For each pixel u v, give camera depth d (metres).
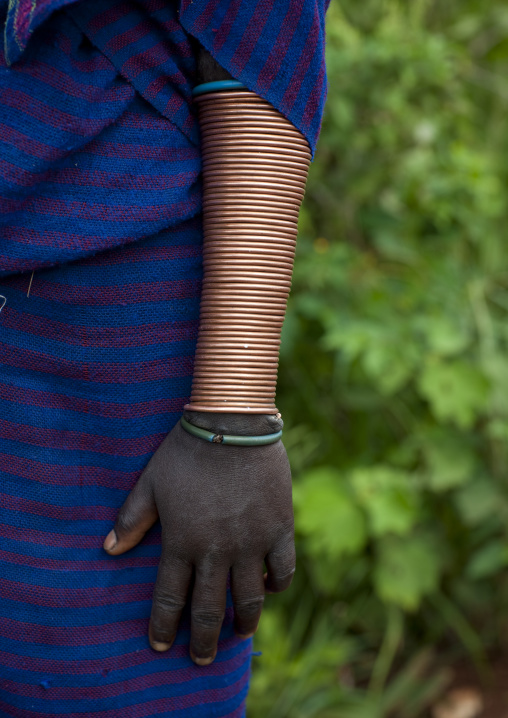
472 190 2.17
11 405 0.94
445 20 2.46
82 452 0.97
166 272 0.94
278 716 1.92
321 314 2.10
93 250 0.89
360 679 2.18
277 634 2.02
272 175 0.90
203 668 1.02
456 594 2.25
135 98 0.90
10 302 0.92
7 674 0.98
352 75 2.09
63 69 0.85
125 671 0.99
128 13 0.87
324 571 2.11
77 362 0.94
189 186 0.93
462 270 2.35
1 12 0.86
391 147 2.18
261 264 0.90
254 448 0.89
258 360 0.90
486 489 2.17
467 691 2.15
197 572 0.91
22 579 0.96
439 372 2.07
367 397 2.21
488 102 2.58
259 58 0.88
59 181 0.88
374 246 2.31
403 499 2.00
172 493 0.90
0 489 0.95
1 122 0.84
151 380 0.96
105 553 0.98
